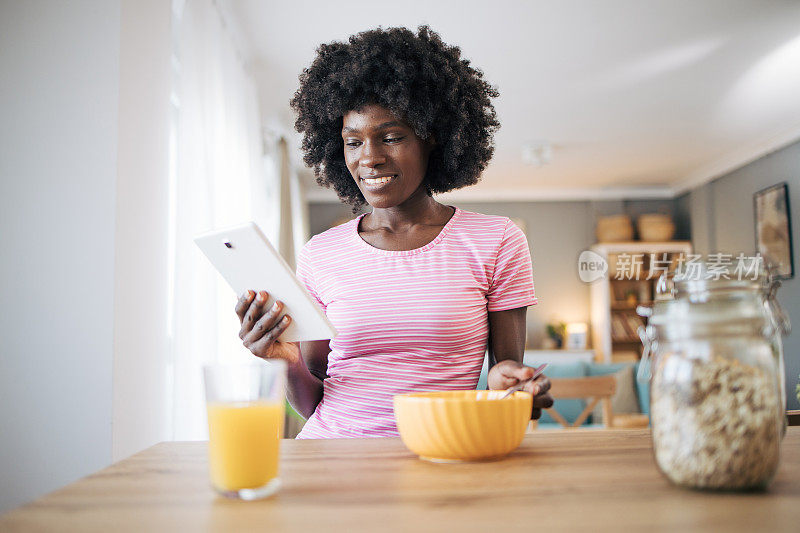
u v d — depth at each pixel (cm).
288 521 56
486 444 76
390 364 124
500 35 354
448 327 123
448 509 58
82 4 188
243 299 105
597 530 52
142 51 206
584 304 731
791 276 504
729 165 597
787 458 77
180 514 58
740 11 332
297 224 586
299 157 568
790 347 497
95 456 177
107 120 185
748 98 449
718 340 63
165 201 227
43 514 58
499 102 454
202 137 270
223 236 102
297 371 121
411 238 133
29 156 185
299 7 321
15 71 187
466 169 154
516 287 131
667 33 354
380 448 88
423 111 131
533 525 53
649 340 68
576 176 667
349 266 134
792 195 508
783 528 52
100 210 183
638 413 515
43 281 182
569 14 332
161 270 221
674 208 732
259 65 390
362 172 131
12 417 179
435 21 338
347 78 129
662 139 541
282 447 89
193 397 252
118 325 183
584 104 459
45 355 180
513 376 96
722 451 61
